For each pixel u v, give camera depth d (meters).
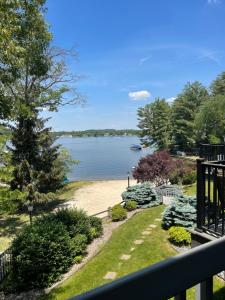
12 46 12.70
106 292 0.96
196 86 61.34
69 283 8.90
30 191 19.53
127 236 11.74
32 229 10.32
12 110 15.70
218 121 47.41
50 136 21.03
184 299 1.21
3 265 10.22
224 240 1.39
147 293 1.06
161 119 65.06
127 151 97.44
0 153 12.67
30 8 15.69
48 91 20.33
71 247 10.60
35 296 9.04
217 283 5.59
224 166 4.89
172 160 24.02
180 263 1.19
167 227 12.00
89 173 46.84
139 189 17.92
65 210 13.16
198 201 5.16
